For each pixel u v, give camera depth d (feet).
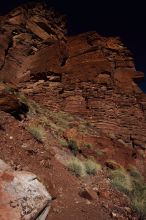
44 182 27.32
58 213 23.43
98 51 120.67
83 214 25.29
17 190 16.40
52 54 120.37
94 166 45.83
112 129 91.66
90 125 88.94
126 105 99.50
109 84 105.29
